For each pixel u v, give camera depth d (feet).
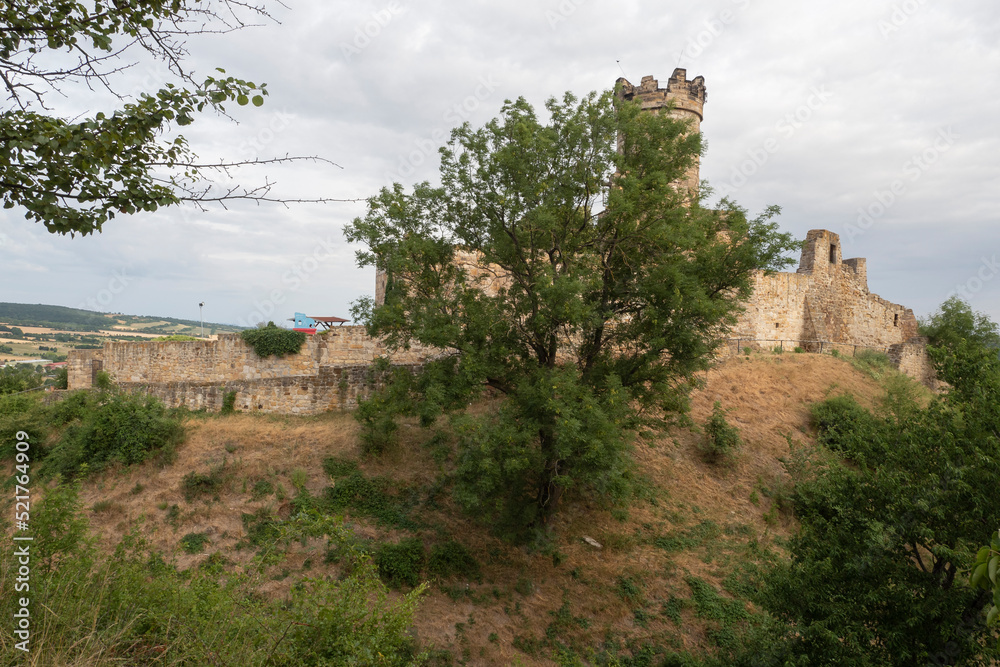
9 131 13.33
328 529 23.53
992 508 25.94
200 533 44.24
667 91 108.27
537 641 39.40
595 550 48.34
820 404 70.33
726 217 47.62
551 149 41.47
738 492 57.93
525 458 38.70
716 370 77.41
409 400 45.65
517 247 46.52
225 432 57.26
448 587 42.65
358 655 17.48
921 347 107.04
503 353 44.83
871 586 29.01
